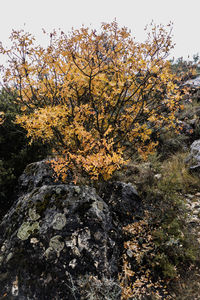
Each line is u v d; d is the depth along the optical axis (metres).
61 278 2.07
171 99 2.92
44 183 3.48
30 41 2.54
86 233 2.39
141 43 2.80
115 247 2.61
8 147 4.14
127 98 3.29
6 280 2.10
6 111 4.03
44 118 2.45
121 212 3.29
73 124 2.88
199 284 2.33
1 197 3.63
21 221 2.62
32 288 2.03
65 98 3.05
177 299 2.18
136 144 3.76
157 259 2.58
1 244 2.49
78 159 2.71
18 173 4.12
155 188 4.02
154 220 3.23
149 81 2.81
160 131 5.43
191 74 2.96
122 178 4.25
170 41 2.64
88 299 1.93
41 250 2.26
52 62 2.58
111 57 2.68
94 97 3.19
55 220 2.49
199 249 2.74
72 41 2.54
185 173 4.40
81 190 2.87
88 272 2.12
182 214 3.38
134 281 2.39
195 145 4.94
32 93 3.01
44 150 4.38
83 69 2.64
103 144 2.74
